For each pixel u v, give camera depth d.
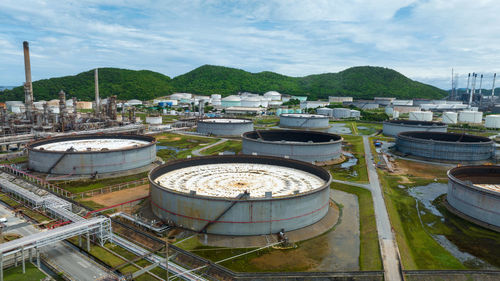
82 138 111.88
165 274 43.81
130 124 172.38
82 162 88.50
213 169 76.06
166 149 132.88
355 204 72.88
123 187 81.19
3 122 145.00
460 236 58.38
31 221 60.06
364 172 98.81
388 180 93.00
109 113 179.88
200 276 43.84
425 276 45.03
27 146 95.50
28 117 157.88
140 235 54.47
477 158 116.44
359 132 188.25
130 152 94.44
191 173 72.38
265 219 53.19
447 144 116.81
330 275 44.03
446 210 70.38
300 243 52.97
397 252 50.62
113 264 46.16
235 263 46.69
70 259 47.62
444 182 91.81
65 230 46.94
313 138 126.62
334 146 113.06
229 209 52.25
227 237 52.62
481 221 63.06
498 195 59.78
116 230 57.00
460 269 47.41
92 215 62.12
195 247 50.59
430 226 62.41
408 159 120.56
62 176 86.94
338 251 50.91
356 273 44.50
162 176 69.25
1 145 121.31
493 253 52.41
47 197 66.81
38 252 44.69
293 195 54.59
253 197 55.28
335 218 63.38
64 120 148.50
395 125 170.00
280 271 44.88
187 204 54.16
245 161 81.62
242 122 174.62
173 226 55.97
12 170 92.56
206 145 143.50
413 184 89.44
